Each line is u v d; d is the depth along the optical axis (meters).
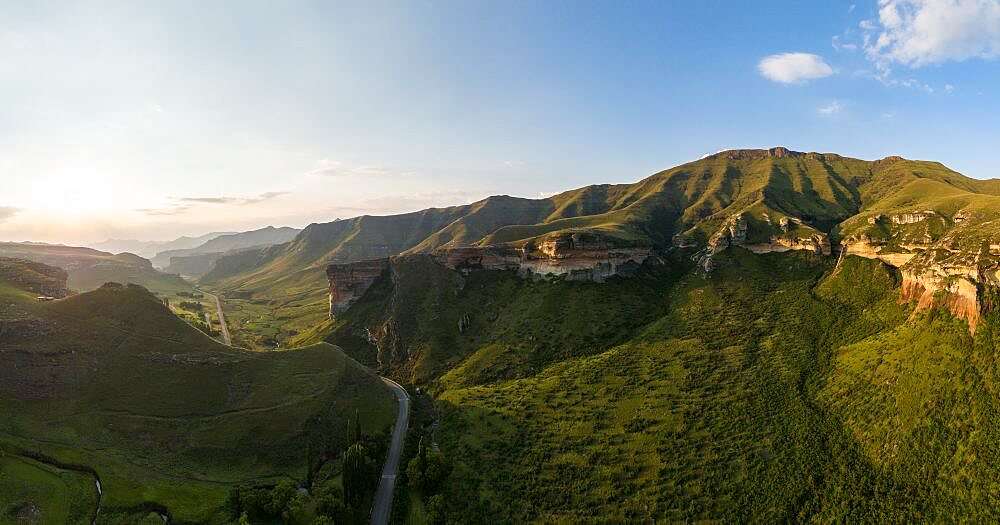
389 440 126.94
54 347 117.12
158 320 137.62
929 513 77.88
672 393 126.88
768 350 137.25
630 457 107.00
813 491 88.31
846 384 111.75
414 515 98.69
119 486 92.88
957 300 110.06
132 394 115.12
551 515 94.19
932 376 98.00
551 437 118.75
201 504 93.12
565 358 160.88
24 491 84.50
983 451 80.12
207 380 123.94
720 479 96.19
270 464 108.56
